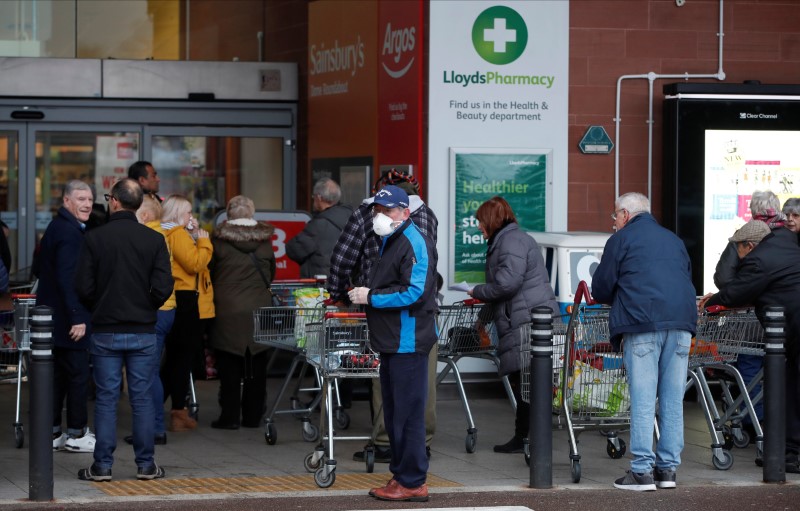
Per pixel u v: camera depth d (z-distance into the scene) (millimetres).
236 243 11102
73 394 10078
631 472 8789
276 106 15969
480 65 12836
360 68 13953
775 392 9133
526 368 9688
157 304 8930
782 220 10914
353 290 8023
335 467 9203
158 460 9867
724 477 9398
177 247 10703
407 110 12922
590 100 13141
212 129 15953
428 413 9750
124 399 13031
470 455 10227
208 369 13492
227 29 15992
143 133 15852
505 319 9938
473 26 12805
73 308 9695
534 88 12969
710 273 13016
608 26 13156
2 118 15570
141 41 15961
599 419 9203
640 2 13211
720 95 12922
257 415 11453
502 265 9867
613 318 8727
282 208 16062
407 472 8211
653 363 8672
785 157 13078
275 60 15977
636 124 13258
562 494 8578
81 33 15812
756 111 12977
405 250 7980
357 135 14031
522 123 12961
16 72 15523
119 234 8805
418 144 12750
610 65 13164
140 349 8875
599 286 8836
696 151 12914
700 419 12156
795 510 8141
